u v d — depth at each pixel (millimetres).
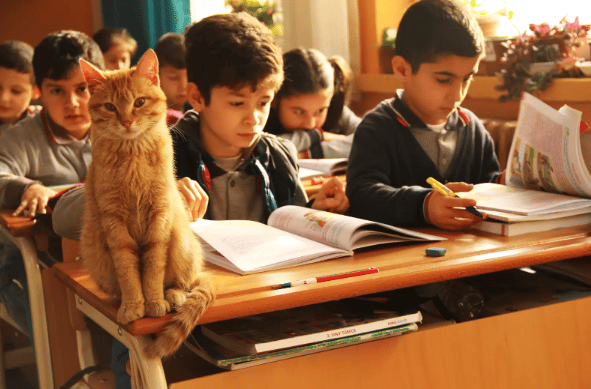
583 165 1152
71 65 1896
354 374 888
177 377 848
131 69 877
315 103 2334
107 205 788
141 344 773
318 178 1918
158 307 761
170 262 813
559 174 1198
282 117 2379
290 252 985
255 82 1300
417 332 925
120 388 1102
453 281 1141
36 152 1948
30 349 1724
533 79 2246
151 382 761
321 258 981
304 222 1144
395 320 899
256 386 831
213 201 1427
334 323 906
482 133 1545
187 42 1405
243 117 1332
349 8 3230
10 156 1894
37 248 1482
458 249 1015
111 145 801
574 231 1103
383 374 908
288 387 849
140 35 3561
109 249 802
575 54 2258
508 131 2291
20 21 3688
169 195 812
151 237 792
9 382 1733
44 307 1465
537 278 1230
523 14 2516
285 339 835
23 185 1613
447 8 1357
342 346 880
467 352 958
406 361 919
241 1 3295
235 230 1088
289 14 3434
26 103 2445
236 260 948
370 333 887
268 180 1474
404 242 1090
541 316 1009
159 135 828
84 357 1416
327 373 872
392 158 1438
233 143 1368
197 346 898
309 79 2293
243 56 1292
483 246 1025
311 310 1012
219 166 1445
